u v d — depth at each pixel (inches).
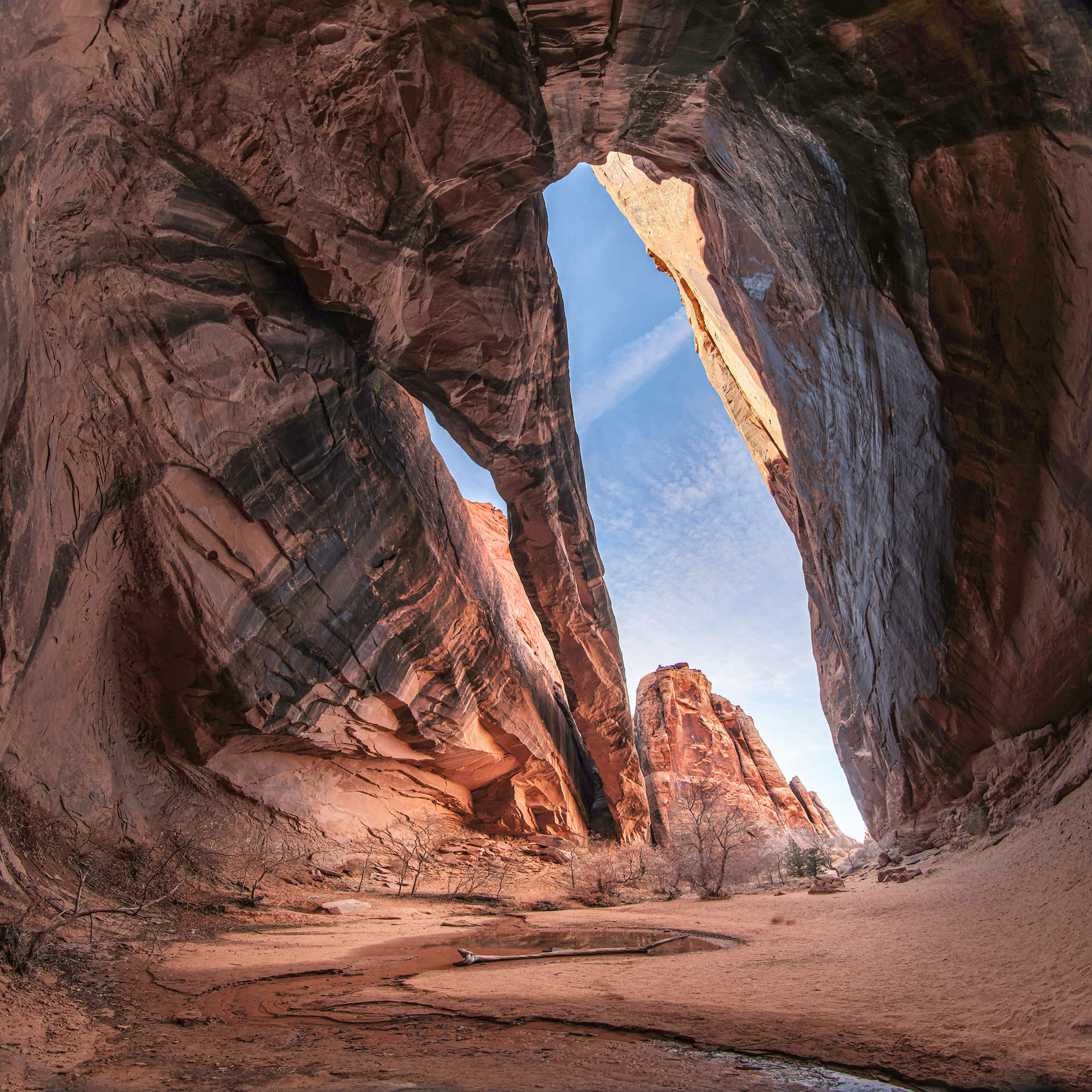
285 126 270.1
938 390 303.0
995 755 322.3
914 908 213.2
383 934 242.8
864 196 306.2
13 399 167.9
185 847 319.3
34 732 256.8
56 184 194.1
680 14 287.9
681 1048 95.3
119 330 253.4
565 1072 84.4
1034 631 286.8
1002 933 148.6
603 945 208.7
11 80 151.3
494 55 288.8
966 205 267.6
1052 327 255.9
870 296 332.8
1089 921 126.5
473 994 130.6
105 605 294.0
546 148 345.4
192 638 322.7
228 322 301.6
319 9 242.7
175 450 292.0
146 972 151.4
